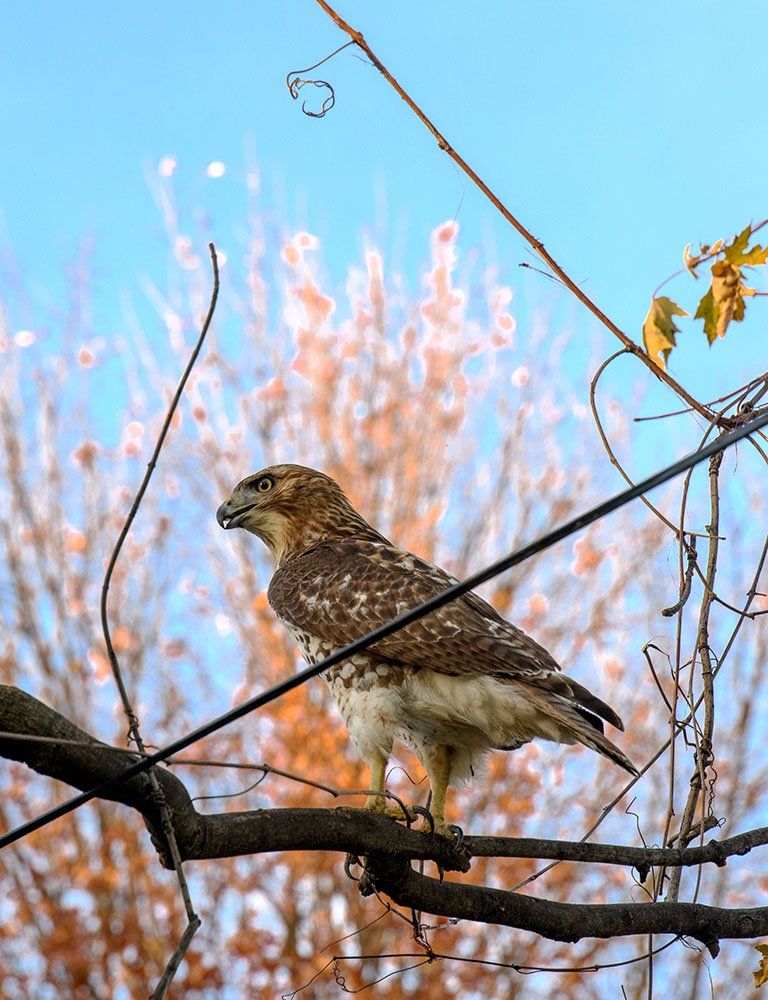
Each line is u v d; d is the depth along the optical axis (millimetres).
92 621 20172
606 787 18516
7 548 20281
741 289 6016
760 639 18219
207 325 5117
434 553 20406
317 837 5590
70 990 17812
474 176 6492
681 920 6238
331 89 6504
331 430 20719
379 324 21188
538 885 18047
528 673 7113
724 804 18641
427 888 6004
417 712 7367
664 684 18781
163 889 18297
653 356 6340
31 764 4676
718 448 4520
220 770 18859
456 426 20906
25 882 18328
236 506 9102
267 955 17781
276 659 19375
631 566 19688
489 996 17500
